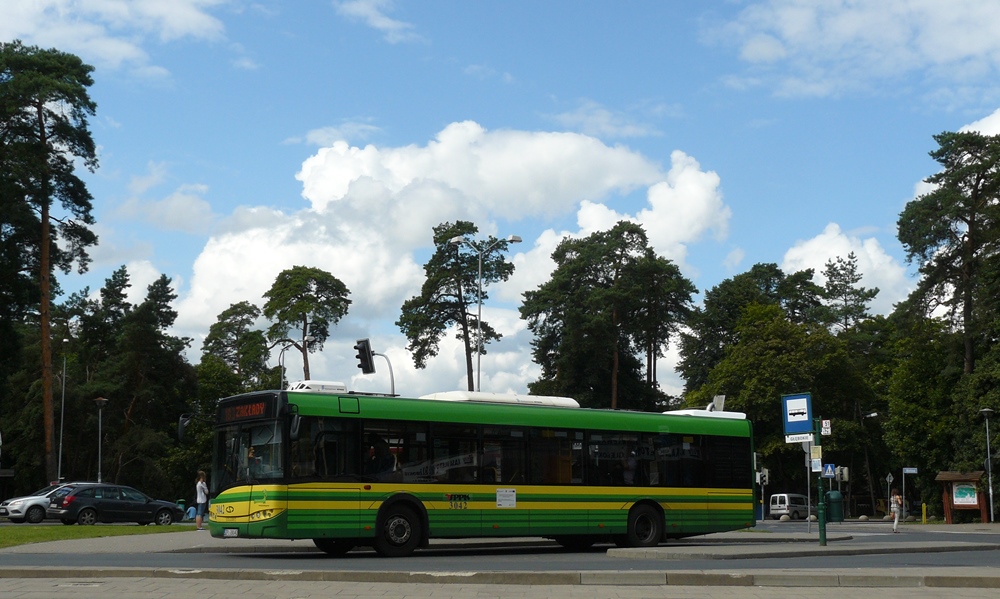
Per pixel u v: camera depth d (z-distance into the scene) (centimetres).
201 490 3459
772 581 1565
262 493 2188
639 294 8031
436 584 1520
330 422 2262
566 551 2638
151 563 1988
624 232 8206
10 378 8250
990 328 6531
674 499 2727
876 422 8912
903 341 8025
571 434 2589
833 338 7950
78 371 8725
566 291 8231
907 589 1479
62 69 5612
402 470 2330
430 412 2394
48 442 5462
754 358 7738
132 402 8381
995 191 6725
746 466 2881
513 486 2470
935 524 6266
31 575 1616
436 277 7062
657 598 1330
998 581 1538
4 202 5256
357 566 1908
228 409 2319
